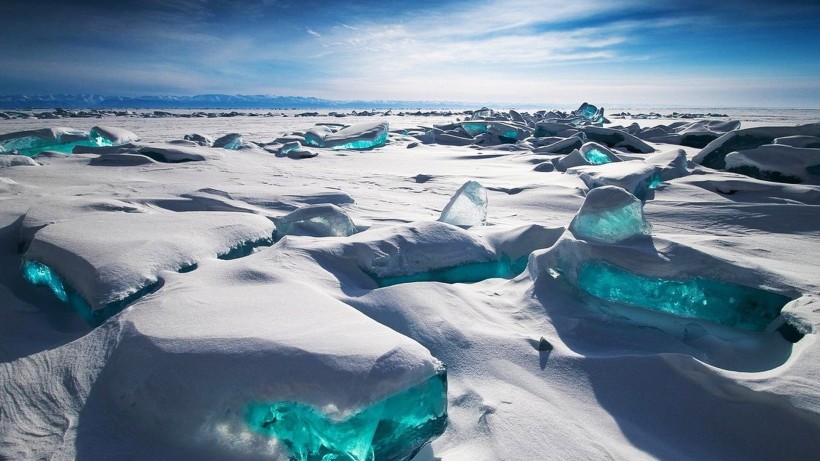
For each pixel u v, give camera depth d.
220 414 1.47
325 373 1.44
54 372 1.78
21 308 2.32
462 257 3.11
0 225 3.49
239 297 2.10
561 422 1.70
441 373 1.58
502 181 7.00
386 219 4.61
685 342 2.31
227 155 9.67
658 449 1.58
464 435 1.67
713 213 4.77
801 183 6.02
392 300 2.46
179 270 2.56
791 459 1.52
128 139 11.34
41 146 10.03
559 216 4.91
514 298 2.74
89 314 2.14
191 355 1.57
